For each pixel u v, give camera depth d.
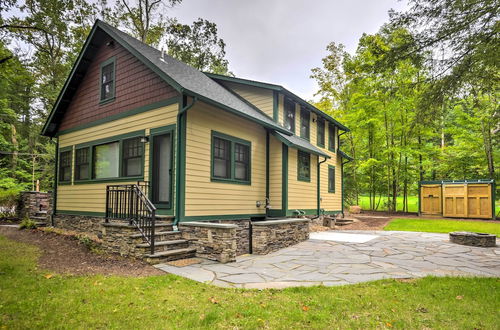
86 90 10.16
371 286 4.43
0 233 8.84
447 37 5.60
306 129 13.36
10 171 21.05
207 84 9.73
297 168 11.39
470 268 5.67
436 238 9.50
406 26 5.86
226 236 6.12
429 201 16.44
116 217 7.04
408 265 5.89
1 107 19.88
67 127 10.77
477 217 14.41
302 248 7.82
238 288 4.35
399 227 12.32
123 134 8.71
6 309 3.42
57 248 6.86
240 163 9.45
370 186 20.27
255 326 3.06
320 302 3.74
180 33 22.94
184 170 7.36
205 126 8.08
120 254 6.34
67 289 4.17
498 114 7.61
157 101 7.95
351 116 18.67
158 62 8.39
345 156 16.36
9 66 14.66
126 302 3.72
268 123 9.47
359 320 3.22
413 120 6.89
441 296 3.98
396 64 6.30
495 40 5.22
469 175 18.75
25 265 5.39
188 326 3.07
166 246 6.29
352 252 7.24
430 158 19.11
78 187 9.98
